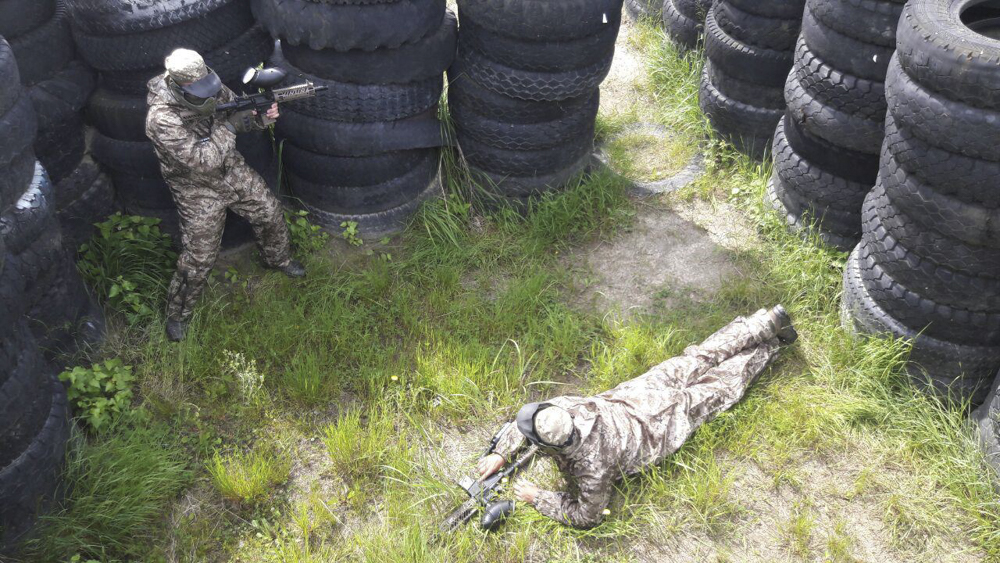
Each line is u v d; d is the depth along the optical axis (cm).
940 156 379
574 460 394
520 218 594
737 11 579
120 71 479
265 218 507
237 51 498
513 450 439
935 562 401
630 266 569
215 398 477
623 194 622
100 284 522
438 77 541
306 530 409
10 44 450
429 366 487
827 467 443
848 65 475
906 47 385
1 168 391
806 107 509
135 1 451
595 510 401
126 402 458
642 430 427
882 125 484
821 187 530
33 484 384
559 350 505
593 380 488
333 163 547
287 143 560
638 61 789
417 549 395
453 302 540
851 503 427
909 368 462
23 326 389
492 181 583
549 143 562
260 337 506
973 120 357
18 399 369
